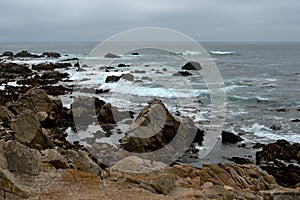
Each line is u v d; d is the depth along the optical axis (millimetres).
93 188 9719
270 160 18219
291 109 29047
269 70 58094
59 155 11055
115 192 9555
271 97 34094
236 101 31922
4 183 8773
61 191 9320
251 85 41844
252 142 20797
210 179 12742
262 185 13000
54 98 24781
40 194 9047
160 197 9422
